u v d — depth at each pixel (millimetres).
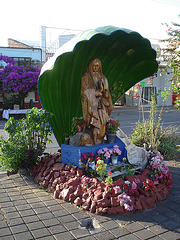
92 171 4688
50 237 3213
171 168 6434
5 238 3180
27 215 3799
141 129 7867
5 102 21453
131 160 5539
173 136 8039
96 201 3939
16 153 5629
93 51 5695
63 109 6305
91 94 5359
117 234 3277
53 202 4281
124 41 5461
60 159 5711
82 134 5383
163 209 4043
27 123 5863
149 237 3213
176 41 7980
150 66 6184
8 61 20594
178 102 7816
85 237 3209
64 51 4555
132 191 4102
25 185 5164
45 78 5355
